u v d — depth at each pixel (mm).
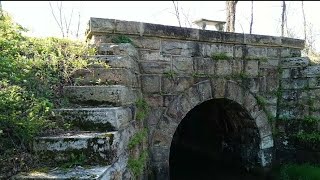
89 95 4070
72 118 3531
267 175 7371
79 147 3082
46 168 2941
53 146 3084
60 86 4242
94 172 2805
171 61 6262
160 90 6172
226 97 6891
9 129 3256
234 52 6961
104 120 3498
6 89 3512
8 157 3021
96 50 4891
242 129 8086
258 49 7258
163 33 6074
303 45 7832
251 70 7184
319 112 7082
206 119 9648
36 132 3230
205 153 9719
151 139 6125
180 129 11078
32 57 4586
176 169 8844
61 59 4543
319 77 7062
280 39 7453
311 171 6617
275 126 7605
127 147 3945
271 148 7539
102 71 4418
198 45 6543
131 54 4957
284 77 7543
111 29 5594
